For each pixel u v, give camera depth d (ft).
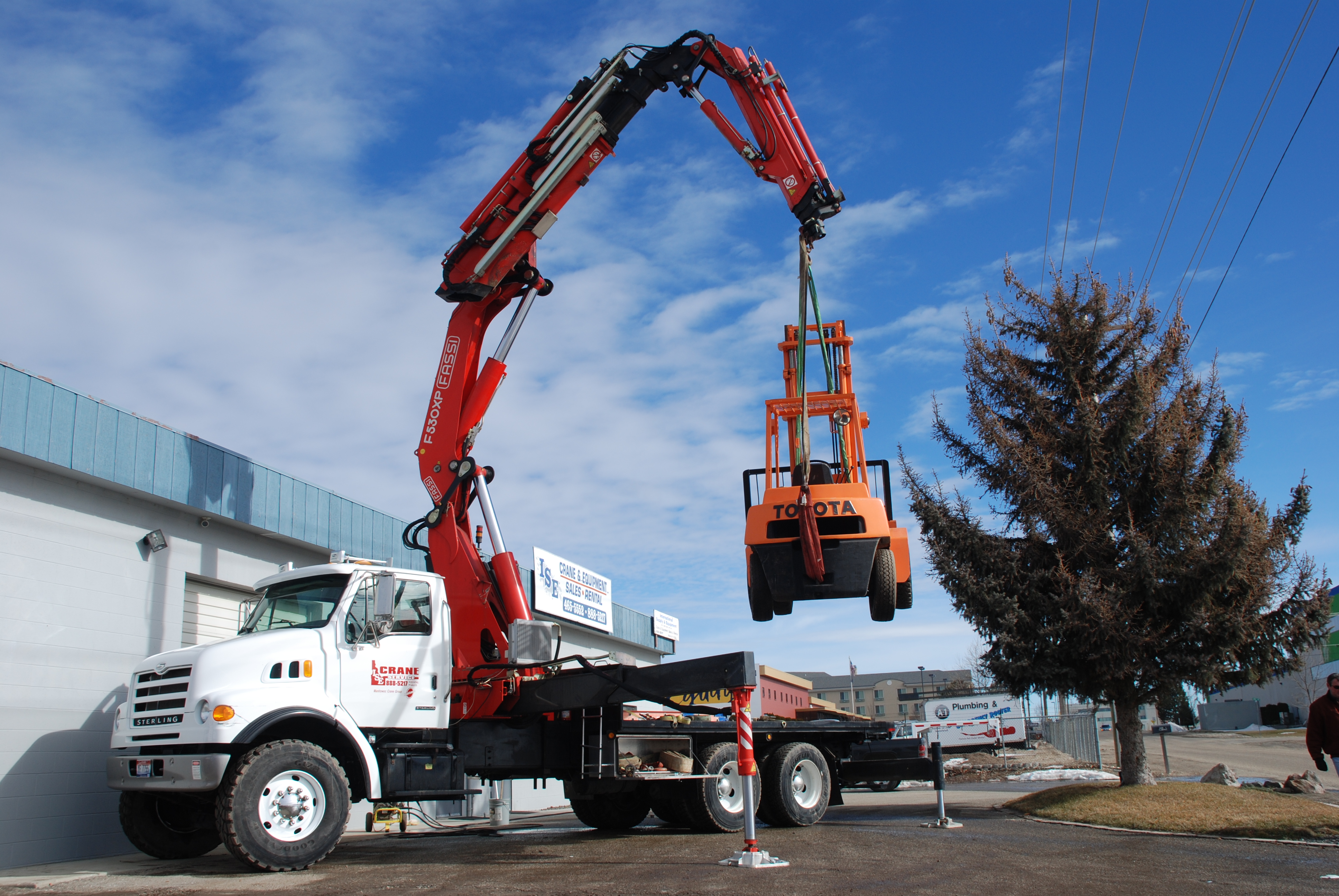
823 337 36.63
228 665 28.81
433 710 32.73
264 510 44.52
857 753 44.37
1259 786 54.54
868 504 35.88
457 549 36.24
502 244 36.96
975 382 50.93
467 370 38.09
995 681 47.16
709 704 41.19
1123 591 43.75
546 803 70.90
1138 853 29.60
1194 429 45.70
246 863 26.94
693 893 22.57
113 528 37.70
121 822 32.35
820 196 34.96
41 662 34.24
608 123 36.73
